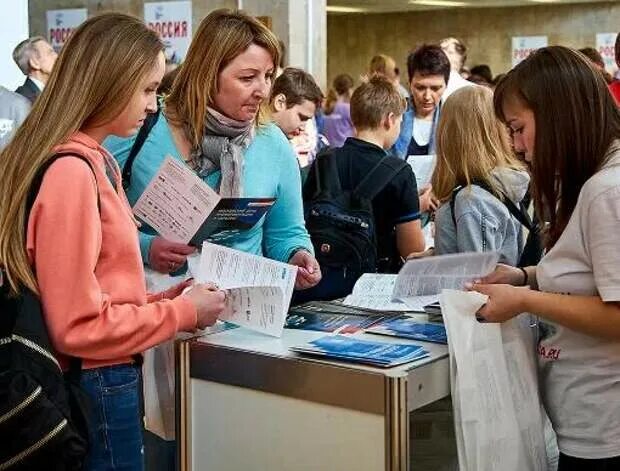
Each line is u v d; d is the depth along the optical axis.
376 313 2.23
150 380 2.15
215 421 1.98
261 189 2.35
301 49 7.62
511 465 1.87
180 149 2.29
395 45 17.23
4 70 5.39
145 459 2.31
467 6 16.28
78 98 1.70
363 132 3.20
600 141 1.72
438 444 2.30
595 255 1.66
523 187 2.53
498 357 1.87
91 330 1.64
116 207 1.72
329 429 1.79
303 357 1.83
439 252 2.58
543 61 1.75
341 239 2.88
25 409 1.55
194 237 2.15
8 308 1.60
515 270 2.08
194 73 2.24
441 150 2.57
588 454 1.79
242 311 1.99
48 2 8.34
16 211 1.64
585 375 1.79
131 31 1.76
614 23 15.44
